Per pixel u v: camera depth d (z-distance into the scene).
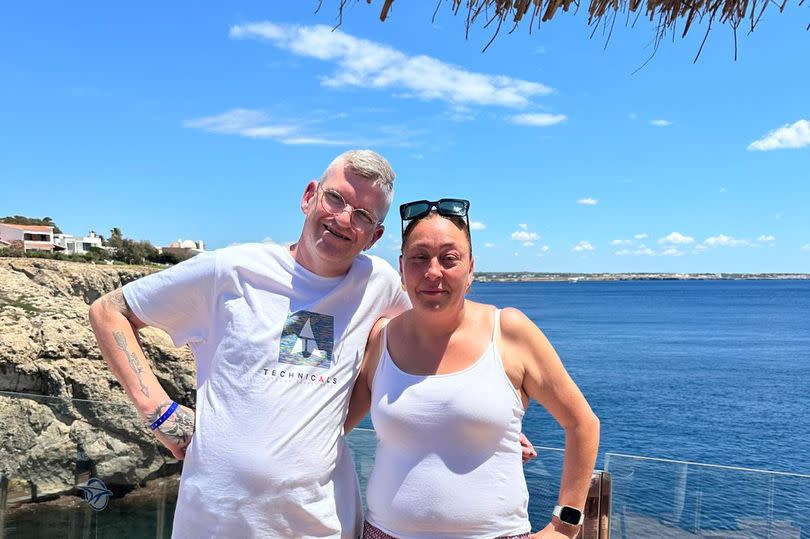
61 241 91.69
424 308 2.20
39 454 3.46
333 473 2.44
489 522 2.12
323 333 2.43
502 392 2.17
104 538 3.31
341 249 2.39
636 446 21.30
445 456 2.14
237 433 2.30
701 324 72.00
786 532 2.62
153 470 3.29
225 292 2.48
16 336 15.18
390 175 2.48
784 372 36.16
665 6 2.27
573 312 94.12
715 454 20.28
